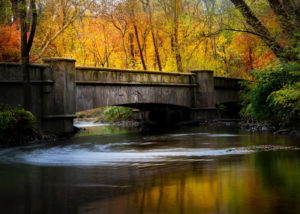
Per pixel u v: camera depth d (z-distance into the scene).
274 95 14.66
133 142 12.58
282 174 6.07
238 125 19.38
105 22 25.48
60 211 4.23
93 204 4.49
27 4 14.48
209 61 27.78
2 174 6.64
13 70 12.41
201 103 21.44
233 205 4.29
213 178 5.86
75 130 18.03
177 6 24.52
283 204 4.30
